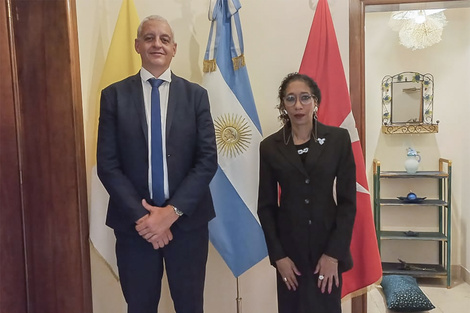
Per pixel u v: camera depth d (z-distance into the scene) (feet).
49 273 5.92
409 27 10.11
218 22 6.04
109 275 6.85
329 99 6.13
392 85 11.44
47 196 5.82
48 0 5.58
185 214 4.78
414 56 11.34
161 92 5.05
